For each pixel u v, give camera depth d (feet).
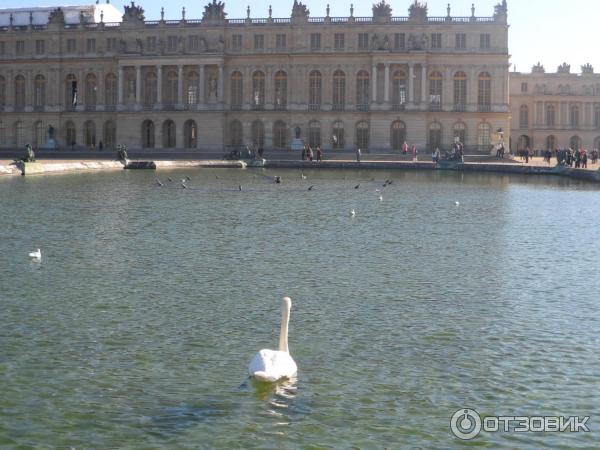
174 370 79.71
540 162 521.65
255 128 610.65
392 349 86.69
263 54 600.39
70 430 66.54
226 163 476.54
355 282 119.03
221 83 604.08
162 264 131.75
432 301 107.55
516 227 185.16
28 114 644.69
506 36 581.53
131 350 85.51
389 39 584.40
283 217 201.26
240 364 81.51
